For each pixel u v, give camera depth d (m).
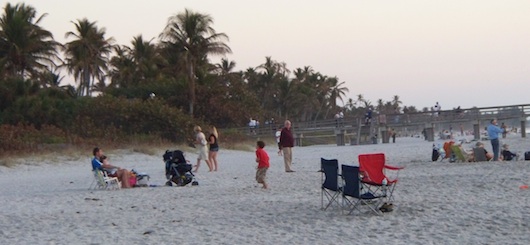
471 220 10.38
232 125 62.88
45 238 10.11
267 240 9.38
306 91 103.62
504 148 25.20
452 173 19.58
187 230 10.52
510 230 9.38
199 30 61.81
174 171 19.17
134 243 9.45
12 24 55.22
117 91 64.00
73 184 20.97
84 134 40.56
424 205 12.33
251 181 19.83
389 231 9.70
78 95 66.62
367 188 13.48
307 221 11.04
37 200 16.03
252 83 100.38
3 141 31.67
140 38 73.69
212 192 16.72
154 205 14.21
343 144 57.16
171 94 62.38
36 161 29.88
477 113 55.16
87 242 9.66
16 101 51.25
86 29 65.62
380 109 181.00
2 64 54.34
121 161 32.78
